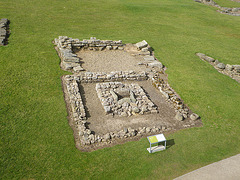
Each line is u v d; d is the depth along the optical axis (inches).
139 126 498.6
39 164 377.7
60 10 1203.2
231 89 700.7
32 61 675.4
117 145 438.0
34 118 474.6
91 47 832.9
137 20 1221.1
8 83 563.5
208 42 1060.5
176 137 477.1
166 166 401.4
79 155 404.2
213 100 627.2
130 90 588.4
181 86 679.7
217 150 450.6
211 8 1724.9
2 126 440.5
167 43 985.5
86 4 1362.0
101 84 610.9
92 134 447.8
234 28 1323.8
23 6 1172.5
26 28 914.7
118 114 524.4
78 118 484.1
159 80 688.4
